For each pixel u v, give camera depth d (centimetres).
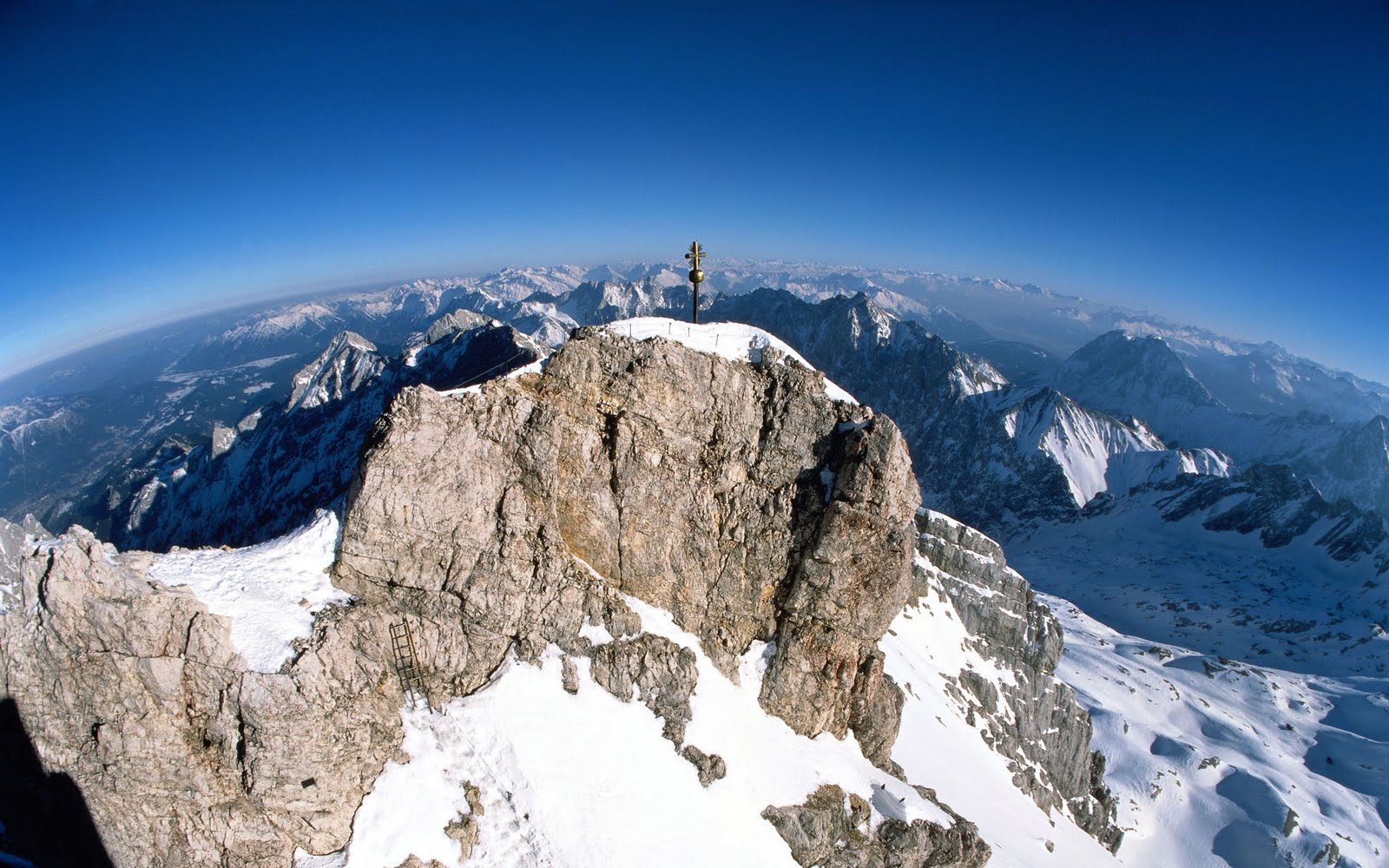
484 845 3712
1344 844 11969
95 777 3278
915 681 7400
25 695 3291
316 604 3997
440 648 4238
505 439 4659
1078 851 6944
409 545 4247
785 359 5422
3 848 2955
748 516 5219
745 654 5275
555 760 4122
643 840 3988
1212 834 12219
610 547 4953
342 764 3578
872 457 5047
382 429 4309
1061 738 9044
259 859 3359
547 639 4566
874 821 4834
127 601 3391
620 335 5084
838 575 5109
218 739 3412
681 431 5066
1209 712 16488
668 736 4544
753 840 4331
